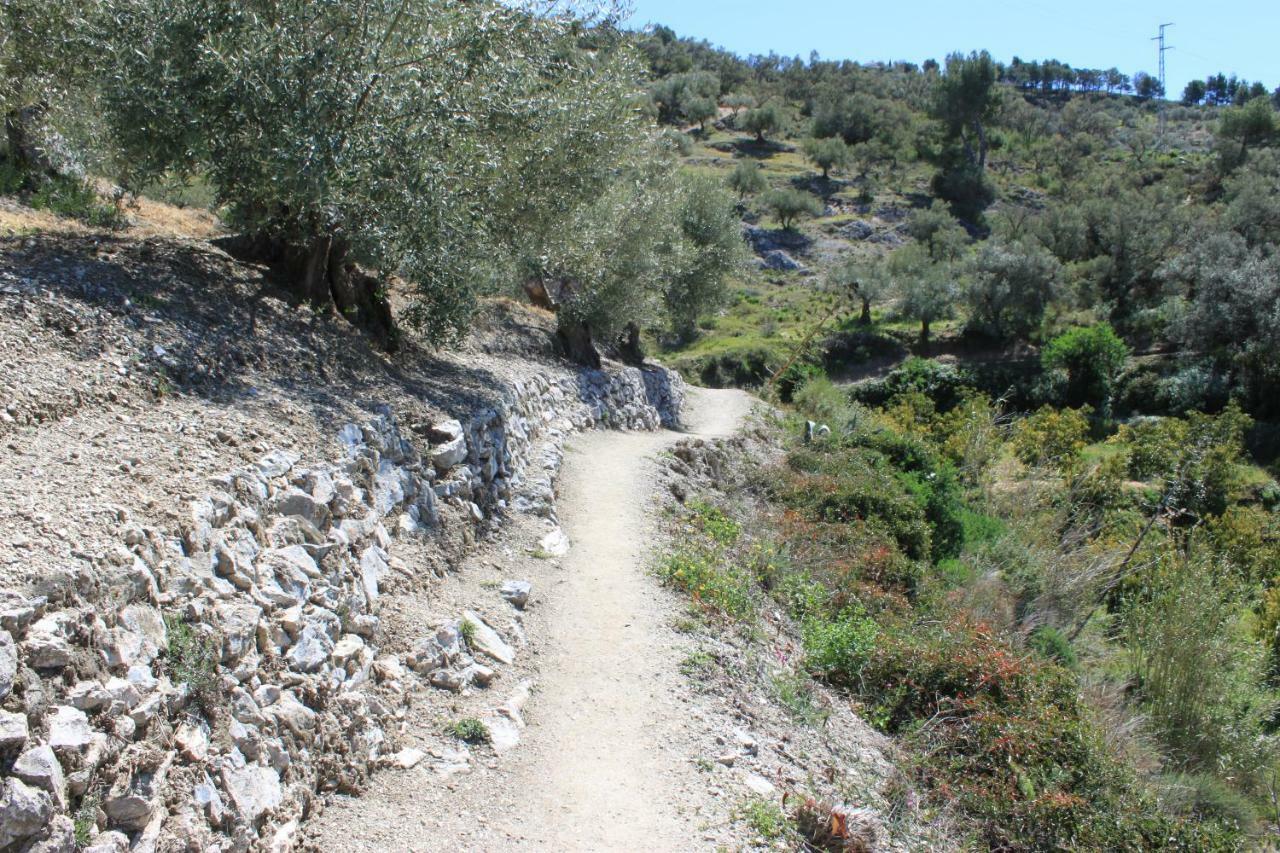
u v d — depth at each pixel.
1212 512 31.23
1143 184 77.31
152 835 4.35
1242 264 46.09
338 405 9.40
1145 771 11.95
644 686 8.44
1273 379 42.09
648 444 18.23
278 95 10.08
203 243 12.65
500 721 7.39
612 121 16.66
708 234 30.47
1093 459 35.91
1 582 4.38
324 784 5.93
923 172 83.69
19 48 11.79
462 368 14.48
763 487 18.58
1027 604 17.58
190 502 6.09
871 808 7.81
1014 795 9.04
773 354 48.16
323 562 7.18
